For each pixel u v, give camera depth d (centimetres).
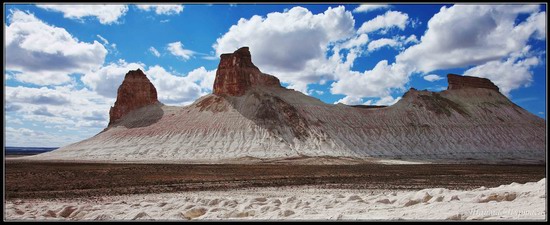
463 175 6144
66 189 3888
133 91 15912
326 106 15062
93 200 3119
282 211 2170
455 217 1847
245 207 2403
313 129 13412
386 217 1947
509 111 17838
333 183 4631
